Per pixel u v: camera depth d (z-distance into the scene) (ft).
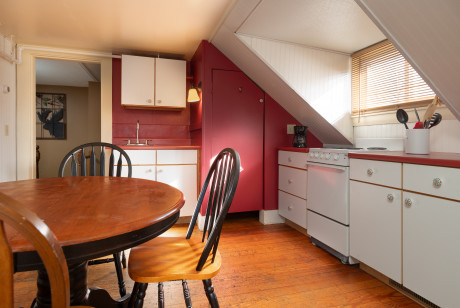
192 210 10.16
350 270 6.74
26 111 10.58
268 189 10.50
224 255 7.57
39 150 19.49
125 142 11.44
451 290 4.45
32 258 2.23
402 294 5.68
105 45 10.52
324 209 7.70
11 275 1.69
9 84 9.97
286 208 9.93
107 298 4.73
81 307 2.52
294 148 9.30
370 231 6.13
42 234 1.63
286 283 6.11
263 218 10.52
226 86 10.01
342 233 6.98
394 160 5.47
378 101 8.80
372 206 6.07
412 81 7.72
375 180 5.98
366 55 9.15
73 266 4.05
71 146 20.04
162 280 3.37
